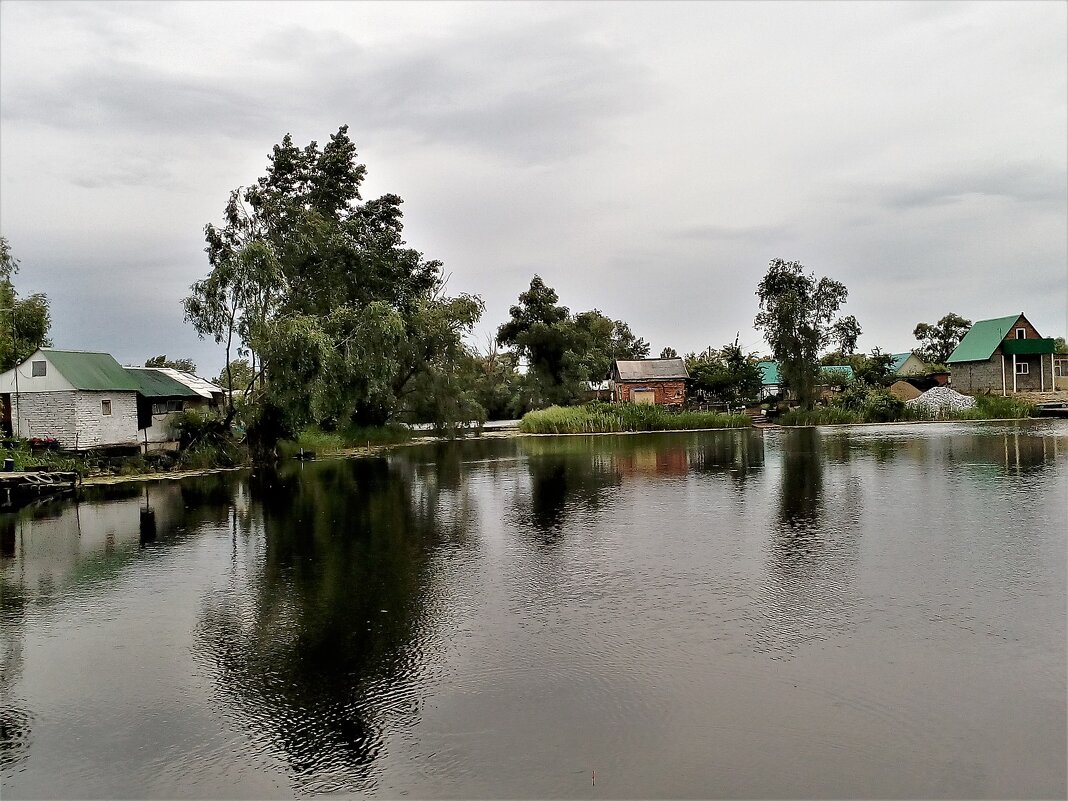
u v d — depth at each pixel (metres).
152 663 9.74
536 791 6.57
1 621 11.66
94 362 33.78
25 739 7.83
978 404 59.69
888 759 6.91
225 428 35.69
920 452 32.19
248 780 6.93
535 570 13.69
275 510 21.48
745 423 56.75
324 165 45.97
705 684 8.52
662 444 42.19
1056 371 74.69
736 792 6.46
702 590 12.07
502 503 21.72
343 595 12.46
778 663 9.04
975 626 10.07
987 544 14.50
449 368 52.66
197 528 18.97
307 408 33.94
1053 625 10.03
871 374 69.69
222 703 8.49
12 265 42.66
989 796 6.33
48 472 26.58
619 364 74.38
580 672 8.95
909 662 8.95
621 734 7.48
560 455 37.00
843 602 11.22
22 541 17.83
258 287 33.62
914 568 12.95
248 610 11.84
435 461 35.72
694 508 19.75
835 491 21.78
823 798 6.35
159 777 7.04
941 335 96.56
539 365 74.25
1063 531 15.47
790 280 62.34
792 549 14.62
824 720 7.63
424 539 16.78
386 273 47.41
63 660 9.95
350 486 26.62
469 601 11.91
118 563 15.32
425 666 9.30
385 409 51.97
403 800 6.51
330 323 36.38
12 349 41.78
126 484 28.75
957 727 7.44
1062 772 6.63
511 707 8.12
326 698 8.52
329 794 6.66
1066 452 30.34
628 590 12.20
